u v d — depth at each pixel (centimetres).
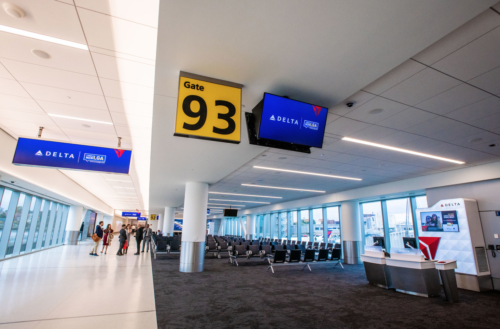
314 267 1087
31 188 1030
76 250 1445
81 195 1641
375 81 343
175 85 326
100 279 691
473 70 320
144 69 394
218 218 3694
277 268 1030
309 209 1788
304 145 330
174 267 975
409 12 212
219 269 970
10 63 380
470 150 630
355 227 1252
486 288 690
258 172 909
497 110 426
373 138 557
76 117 561
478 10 212
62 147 550
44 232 1434
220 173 802
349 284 723
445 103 404
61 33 320
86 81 427
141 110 526
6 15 290
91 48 348
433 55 292
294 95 350
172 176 867
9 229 1028
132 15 296
